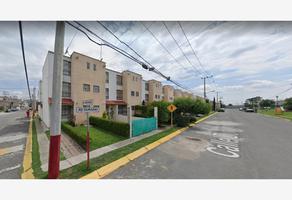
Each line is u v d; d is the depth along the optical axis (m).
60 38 4.47
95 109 5.29
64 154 6.54
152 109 14.55
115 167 5.21
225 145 8.25
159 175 4.69
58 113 4.45
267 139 9.73
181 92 55.56
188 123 15.76
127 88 28.25
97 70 20.44
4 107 63.97
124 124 10.15
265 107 75.38
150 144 8.20
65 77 17.95
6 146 8.28
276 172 4.89
